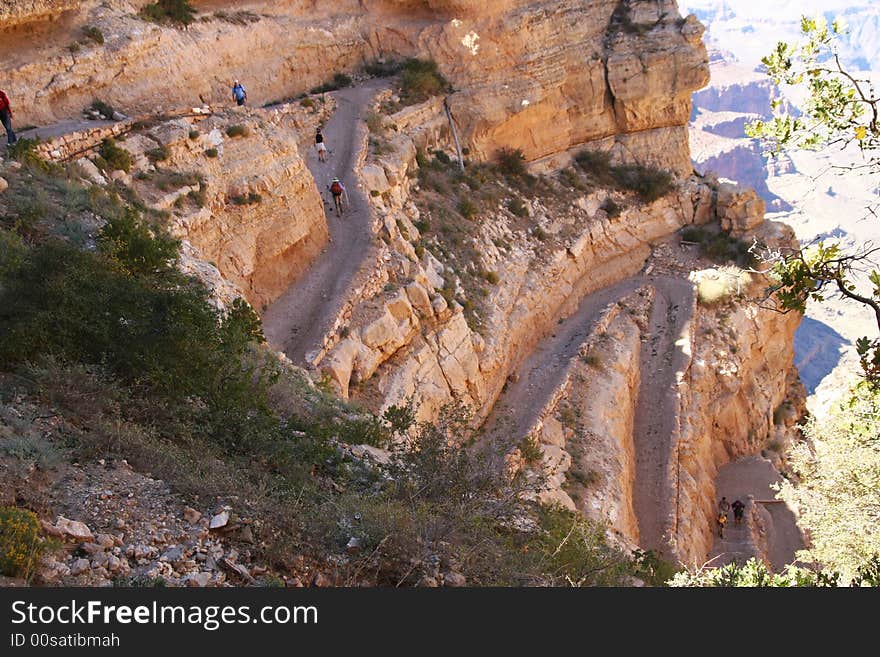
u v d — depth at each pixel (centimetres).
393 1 4584
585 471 3016
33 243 1628
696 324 4306
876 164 1155
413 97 4338
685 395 3891
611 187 4956
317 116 3809
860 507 1731
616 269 4650
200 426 1172
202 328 1329
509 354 3459
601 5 5062
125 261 1513
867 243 1136
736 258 4781
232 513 945
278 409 1493
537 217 4425
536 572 1088
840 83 1145
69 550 805
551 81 4766
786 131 1175
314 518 998
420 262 3189
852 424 1404
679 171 5250
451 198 4031
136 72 3114
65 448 966
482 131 4572
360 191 3216
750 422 4325
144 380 1209
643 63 5009
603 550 1359
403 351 2694
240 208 2544
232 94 3656
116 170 2259
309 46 4219
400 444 1529
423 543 1012
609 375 3681
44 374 1075
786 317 4791
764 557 3459
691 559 3127
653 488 3372
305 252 2770
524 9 4712
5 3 2661
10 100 2589
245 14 3966
